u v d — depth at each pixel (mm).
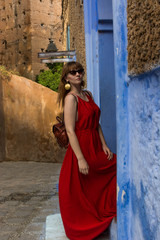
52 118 9594
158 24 1042
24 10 39500
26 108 9586
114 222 2064
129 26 1482
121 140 1713
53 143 9648
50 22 40969
